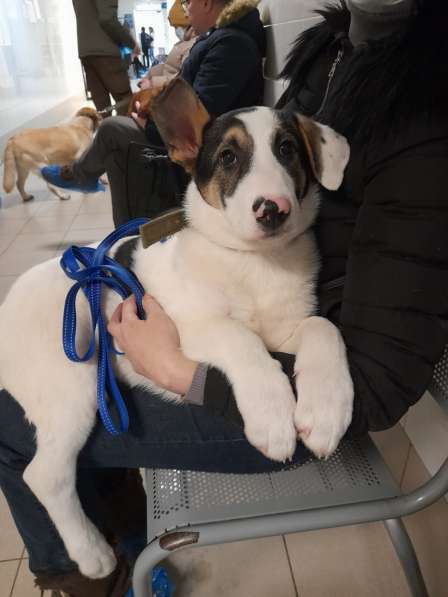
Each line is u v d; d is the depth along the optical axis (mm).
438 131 646
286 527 790
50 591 1188
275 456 677
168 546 776
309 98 1056
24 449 930
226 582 1243
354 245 742
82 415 907
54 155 3992
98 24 4324
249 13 2133
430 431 1378
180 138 932
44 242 3180
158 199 2332
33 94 6441
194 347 790
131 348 819
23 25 6145
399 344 684
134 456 896
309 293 906
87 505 1001
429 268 657
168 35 16484
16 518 972
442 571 1235
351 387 687
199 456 865
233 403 721
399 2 785
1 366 961
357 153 767
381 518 812
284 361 767
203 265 891
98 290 921
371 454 925
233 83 2125
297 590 1225
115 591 1040
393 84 689
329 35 1008
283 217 783
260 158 839
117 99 4688
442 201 645
